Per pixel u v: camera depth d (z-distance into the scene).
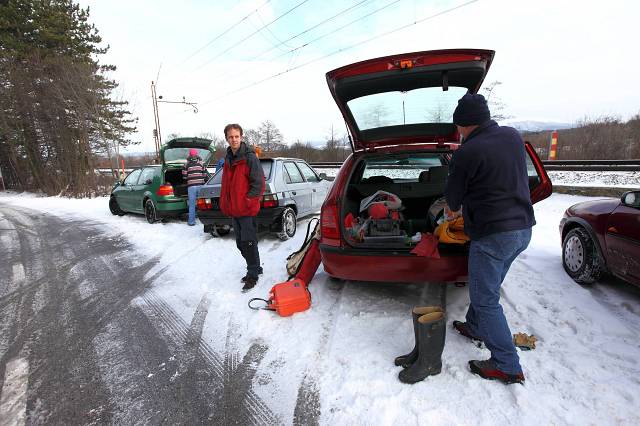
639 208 2.99
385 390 2.20
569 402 2.04
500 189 2.05
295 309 3.21
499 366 2.19
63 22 19.81
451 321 2.96
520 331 2.79
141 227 7.84
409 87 3.12
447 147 3.55
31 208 12.38
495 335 2.18
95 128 18.14
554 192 8.83
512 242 2.08
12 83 18.02
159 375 2.55
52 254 5.91
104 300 3.91
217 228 6.38
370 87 3.11
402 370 2.32
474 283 2.22
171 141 7.71
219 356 2.73
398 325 2.92
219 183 6.04
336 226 3.04
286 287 3.28
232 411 2.17
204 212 6.01
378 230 3.18
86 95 17.70
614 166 10.53
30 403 2.32
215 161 29.17
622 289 3.44
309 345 2.74
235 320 3.24
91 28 22.06
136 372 2.60
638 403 2.01
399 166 4.93
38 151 18.77
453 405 2.05
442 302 3.29
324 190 7.40
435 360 2.26
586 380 2.21
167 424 2.09
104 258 5.54
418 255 2.77
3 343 3.09
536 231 5.66
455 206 2.24
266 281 4.07
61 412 2.23
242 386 2.38
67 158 17.56
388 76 2.90
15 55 18.08
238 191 3.67
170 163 7.96
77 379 2.55
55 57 18.22
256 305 3.49
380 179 4.56
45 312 3.67
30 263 5.44
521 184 2.09
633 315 2.98
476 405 2.05
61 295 4.11
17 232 7.90
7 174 21.61
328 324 3.02
